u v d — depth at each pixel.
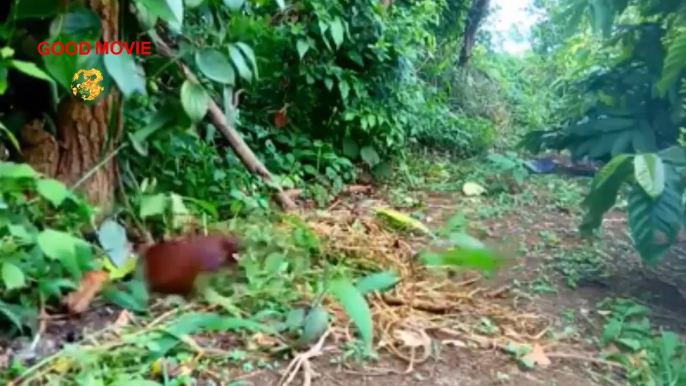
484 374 1.63
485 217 3.19
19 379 1.46
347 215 3.05
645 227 1.95
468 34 6.64
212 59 2.14
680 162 2.04
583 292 2.20
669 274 2.38
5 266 1.56
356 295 1.73
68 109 2.09
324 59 3.83
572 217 3.21
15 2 1.82
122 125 2.25
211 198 2.70
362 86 3.92
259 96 3.79
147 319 1.78
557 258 2.52
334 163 3.67
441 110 5.21
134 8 2.03
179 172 2.69
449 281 2.24
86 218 1.94
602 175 2.10
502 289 2.19
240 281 2.03
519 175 3.79
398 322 1.86
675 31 2.44
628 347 1.78
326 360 1.64
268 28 3.42
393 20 4.25
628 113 2.67
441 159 4.65
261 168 3.03
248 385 1.50
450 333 1.84
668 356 1.69
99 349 1.56
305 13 3.70
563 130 3.01
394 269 2.30
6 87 1.78
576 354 1.75
